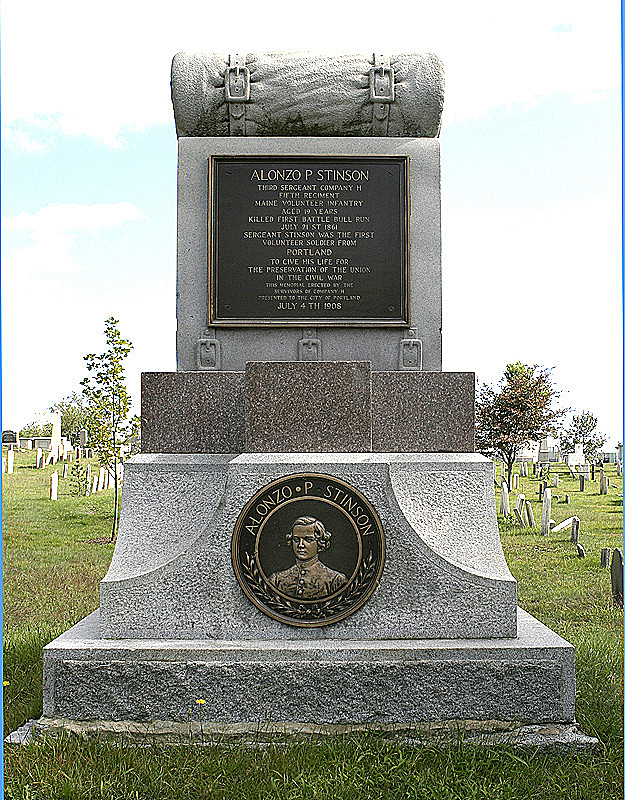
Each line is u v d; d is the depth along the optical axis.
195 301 5.42
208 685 4.42
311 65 5.47
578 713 4.60
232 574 4.69
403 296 5.38
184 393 5.11
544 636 4.66
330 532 4.71
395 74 5.45
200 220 5.44
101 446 14.91
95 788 3.81
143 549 4.80
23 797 3.72
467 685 4.41
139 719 4.42
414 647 4.45
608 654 6.15
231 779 3.87
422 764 4.00
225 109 5.43
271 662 4.42
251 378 4.87
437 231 5.45
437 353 5.41
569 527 15.43
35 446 36.50
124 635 4.66
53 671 4.45
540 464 29.31
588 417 35.75
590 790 3.81
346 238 5.39
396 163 5.42
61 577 10.12
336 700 4.41
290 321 5.36
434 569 4.67
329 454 4.84
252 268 5.37
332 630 4.65
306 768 3.94
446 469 4.86
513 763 4.00
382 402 5.06
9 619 7.71
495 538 4.78
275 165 5.39
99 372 15.02
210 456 5.03
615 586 9.09
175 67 5.48
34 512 17.05
